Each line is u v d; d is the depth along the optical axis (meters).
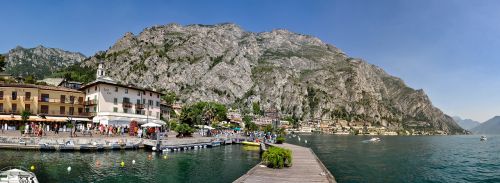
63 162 39.94
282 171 32.38
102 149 51.47
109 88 85.31
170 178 33.88
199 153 57.91
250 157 54.62
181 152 58.12
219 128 131.62
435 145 132.88
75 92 88.88
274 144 72.62
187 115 108.50
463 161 65.31
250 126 164.12
